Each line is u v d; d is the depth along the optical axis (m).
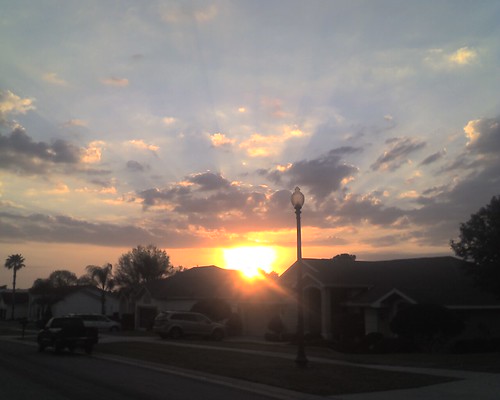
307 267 36.91
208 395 14.40
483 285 24.19
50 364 22.62
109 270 82.25
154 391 14.99
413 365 19.80
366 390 14.89
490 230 23.83
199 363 21.52
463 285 32.22
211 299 45.25
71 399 13.42
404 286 32.50
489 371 18.00
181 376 18.64
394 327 26.70
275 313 41.03
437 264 36.34
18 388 15.32
